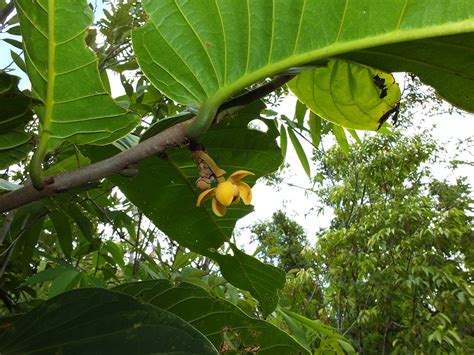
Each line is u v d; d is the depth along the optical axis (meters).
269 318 1.23
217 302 0.55
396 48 0.34
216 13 0.34
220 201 0.39
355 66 0.59
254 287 0.66
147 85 1.04
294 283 2.50
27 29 0.33
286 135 0.89
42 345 0.35
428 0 0.32
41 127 0.36
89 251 1.06
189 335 0.36
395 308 2.86
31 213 0.82
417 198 3.03
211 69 0.35
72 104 0.36
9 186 0.56
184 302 0.55
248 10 0.34
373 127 0.65
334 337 1.31
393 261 2.78
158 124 0.43
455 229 2.62
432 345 2.49
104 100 0.36
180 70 0.35
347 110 0.64
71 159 0.68
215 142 0.55
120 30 1.04
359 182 3.38
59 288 0.78
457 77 0.36
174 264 1.17
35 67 0.35
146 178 0.56
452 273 2.68
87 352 0.35
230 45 0.35
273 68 0.35
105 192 0.92
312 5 0.33
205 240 0.62
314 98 0.64
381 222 2.93
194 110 0.39
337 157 3.41
